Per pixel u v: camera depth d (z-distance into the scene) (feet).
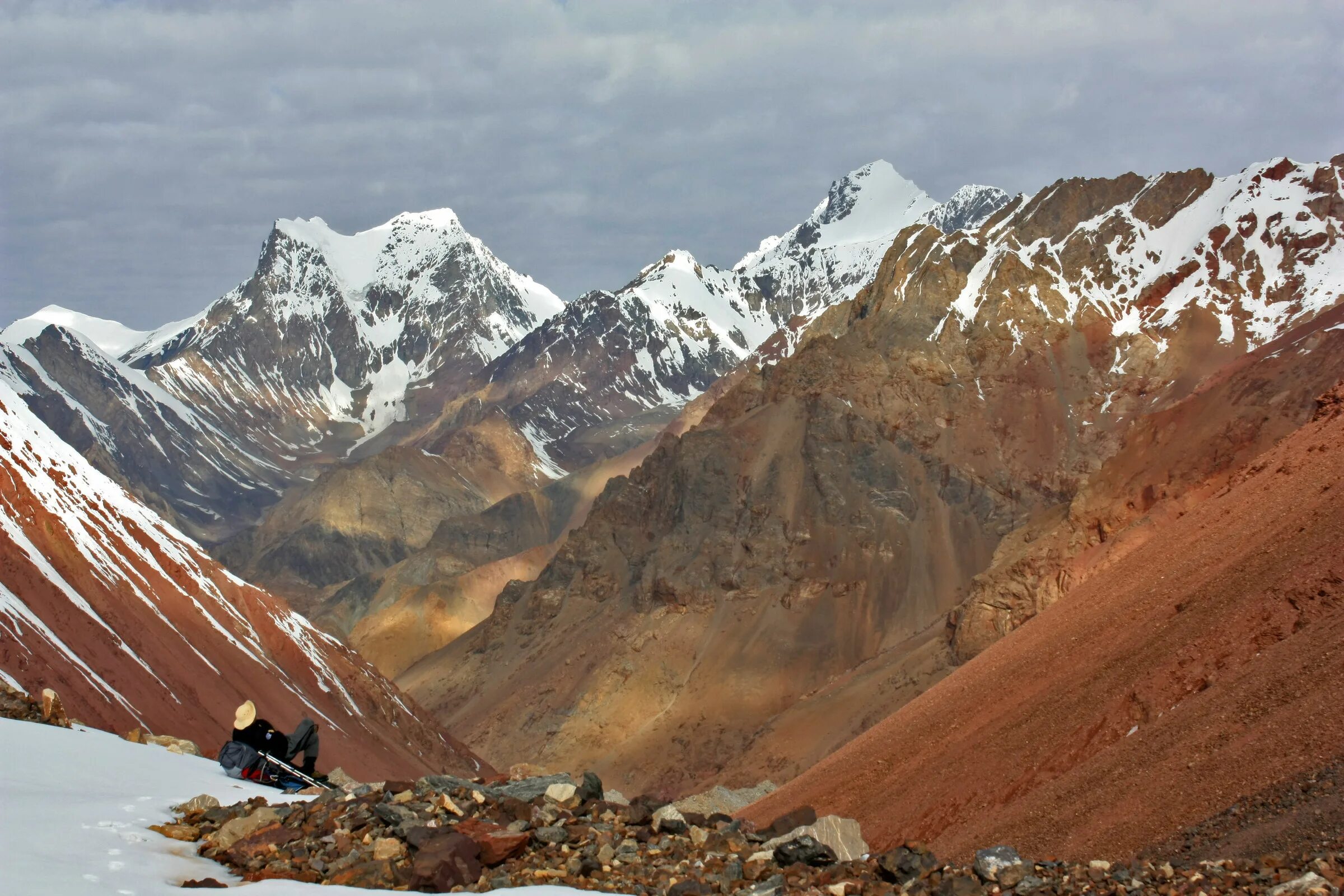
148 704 271.08
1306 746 110.22
